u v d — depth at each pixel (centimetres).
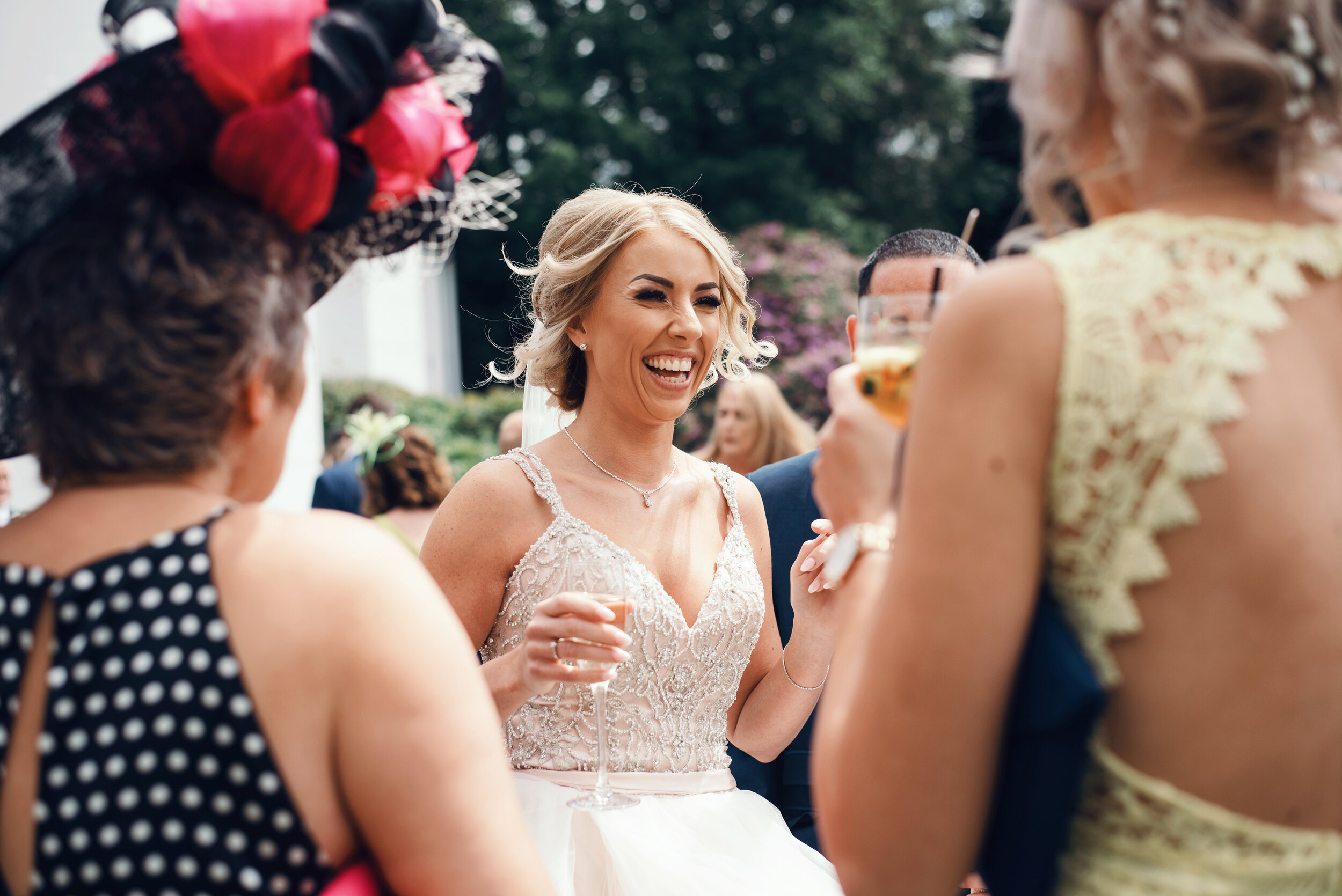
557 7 1861
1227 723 92
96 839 92
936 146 1995
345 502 443
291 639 96
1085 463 92
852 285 1310
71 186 104
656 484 232
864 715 98
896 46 1906
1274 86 90
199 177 107
